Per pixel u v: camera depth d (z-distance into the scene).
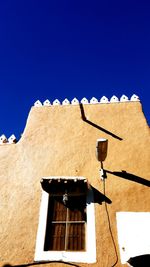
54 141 9.40
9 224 7.57
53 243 7.17
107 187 7.98
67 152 9.02
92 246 6.85
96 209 7.55
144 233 6.96
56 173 8.52
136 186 7.93
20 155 9.20
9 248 7.09
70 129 9.66
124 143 8.99
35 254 6.89
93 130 9.51
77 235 7.24
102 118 9.81
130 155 8.66
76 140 9.31
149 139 8.99
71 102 10.52
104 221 7.29
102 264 6.55
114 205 7.59
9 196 8.20
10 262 6.83
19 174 8.70
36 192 8.17
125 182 8.04
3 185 8.49
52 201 7.99
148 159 8.51
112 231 7.09
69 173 8.45
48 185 8.00
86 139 9.29
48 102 10.68
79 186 7.90
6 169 8.90
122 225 7.17
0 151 9.44
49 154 9.05
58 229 7.41
